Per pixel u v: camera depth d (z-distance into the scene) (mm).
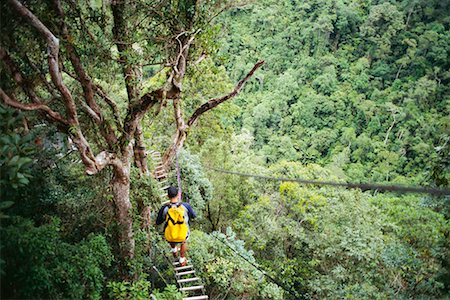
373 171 38312
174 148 11508
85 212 7816
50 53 5223
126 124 7875
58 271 5066
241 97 50750
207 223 19172
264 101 47969
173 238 6871
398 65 49844
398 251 12258
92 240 6398
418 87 44781
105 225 8047
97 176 8594
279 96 48281
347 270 14422
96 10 6980
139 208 9969
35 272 4648
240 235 17750
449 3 50656
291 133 45906
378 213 15883
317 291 14766
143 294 7105
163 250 10125
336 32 54906
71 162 8680
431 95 44531
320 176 18812
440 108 43938
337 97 47406
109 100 7801
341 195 16984
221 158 20031
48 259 5121
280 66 53344
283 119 46281
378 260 13578
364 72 50594
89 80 6758
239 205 19391
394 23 50969
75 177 8477
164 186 12953
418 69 48312
